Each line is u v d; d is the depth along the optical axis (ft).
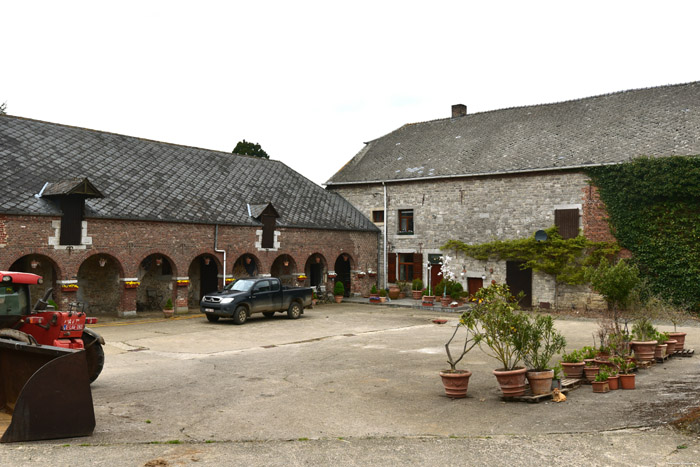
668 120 84.38
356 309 85.97
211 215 78.38
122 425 25.76
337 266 106.52
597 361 36.83
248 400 31.89
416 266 100.78
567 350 49.19
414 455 21.50
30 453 20.65
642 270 77.61
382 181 103.76
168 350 50.06
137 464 19.77
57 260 62.28
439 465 20.31
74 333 33.01
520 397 31.14
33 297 67.62
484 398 32.17
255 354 48.37
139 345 52.49
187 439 23.63
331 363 44.21
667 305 59.00
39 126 74.28
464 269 95.09
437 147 106.73
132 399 31.71
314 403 31.19
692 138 77.97
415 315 79.82
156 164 82.38
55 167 68.80
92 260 75.87
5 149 66.54
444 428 25.94
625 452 21.53
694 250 74.02
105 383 36.32
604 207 81.05
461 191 95.81
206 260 78.48
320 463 20.48
